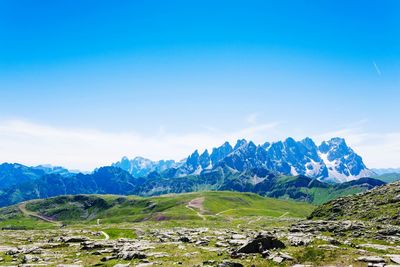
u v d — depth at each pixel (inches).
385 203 3718.0
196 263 1737.2
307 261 1603.1
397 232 2453.2
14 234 3912.4
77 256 2142.0
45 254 2246.6
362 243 2089.1
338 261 1547.7
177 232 3427.7
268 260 1680.6
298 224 3750.0
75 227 5605.3
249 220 6702.8
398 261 1487.5
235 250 1925.4
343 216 3821.4
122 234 3791.8
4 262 2003.0
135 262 1827.0
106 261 1923.0
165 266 1690.5
